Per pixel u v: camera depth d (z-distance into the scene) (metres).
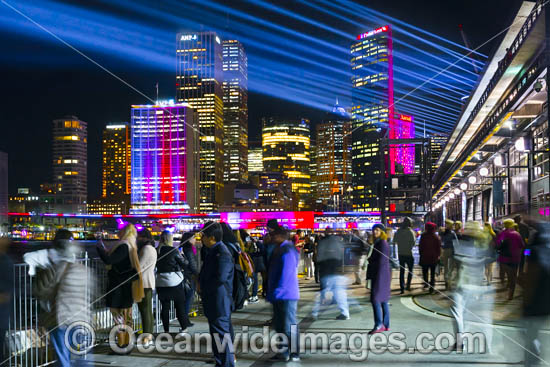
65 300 6.45
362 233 17.28
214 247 6.97
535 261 5.76
